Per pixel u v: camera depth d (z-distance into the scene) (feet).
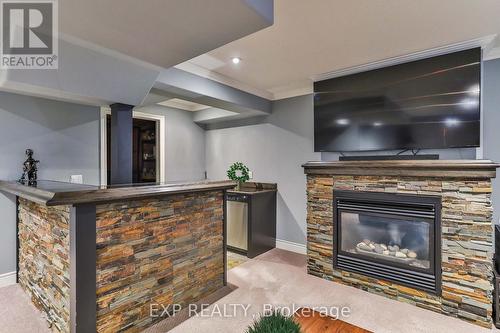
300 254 12.16
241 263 10.99
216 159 15.90
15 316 6.97
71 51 5.66
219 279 8.61
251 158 14.21
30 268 7.80
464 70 7.75
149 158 16.55
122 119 7.79
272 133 13.33
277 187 13.16
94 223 5.52
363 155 10.14
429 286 7.54
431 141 8.25
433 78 8.21
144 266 6.49
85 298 5.39
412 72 8.59
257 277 9.62
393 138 8.95
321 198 9.69
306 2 5.67
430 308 7.53
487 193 6.75
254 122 14.07
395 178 8.11
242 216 12.00
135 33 5.20
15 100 8.77
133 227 6.24
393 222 8.54
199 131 16.16
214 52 8.28
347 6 5.82
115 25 4.88
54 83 6.27
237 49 8.07
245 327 6.63
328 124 10.43
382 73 9.17
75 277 5.26
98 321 5.61
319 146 10.68
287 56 8.61
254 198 11.84
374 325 6.79
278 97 12.98
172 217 7.14
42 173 9.35
